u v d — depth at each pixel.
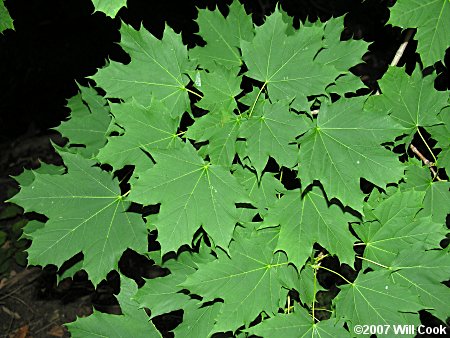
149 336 0.63
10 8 1.79
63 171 0.82
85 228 0.62
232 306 0.57
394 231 0.61
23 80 1.83
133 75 0.61
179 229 0.53
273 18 0.57
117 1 0.43
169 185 0.54
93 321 0.63
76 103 0.82
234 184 0.54
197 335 0.62
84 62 1.85
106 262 0.62
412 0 0.54
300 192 0.59
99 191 0.63
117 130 0.59
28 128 1.81
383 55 1.59
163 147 0.58
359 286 0.59
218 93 0.58
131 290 0.63
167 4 1.70
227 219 0.54
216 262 0.57
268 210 0.58
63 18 1.84
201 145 0.60
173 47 0.61
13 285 1.38
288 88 0.58
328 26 0.66
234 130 0.56
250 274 0.58
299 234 0.58
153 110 0.58
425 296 0.60
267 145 0.55
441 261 0.59
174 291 0.63
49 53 1.84
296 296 0.74
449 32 0.56
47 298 1.35
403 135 0.66
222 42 0.71
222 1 1.43
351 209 0.59
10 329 1.30
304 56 0.58
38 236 0.61
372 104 0.65
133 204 0.63
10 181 1.67
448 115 0.65
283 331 0.57
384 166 0.56
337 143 0.56
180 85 0.61
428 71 0.76
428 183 0.64
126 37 0.60
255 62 0.58
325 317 1.14
